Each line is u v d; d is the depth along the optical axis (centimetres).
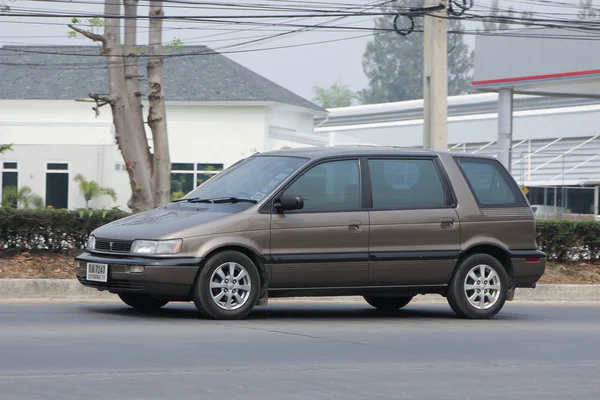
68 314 3203
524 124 15375
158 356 2378
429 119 5597
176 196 6088
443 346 2722
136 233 3072
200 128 12925
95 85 13262
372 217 3247
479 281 3416
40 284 3803
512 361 2498
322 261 3167
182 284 3022
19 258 4106
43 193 11119
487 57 10400
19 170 11144
